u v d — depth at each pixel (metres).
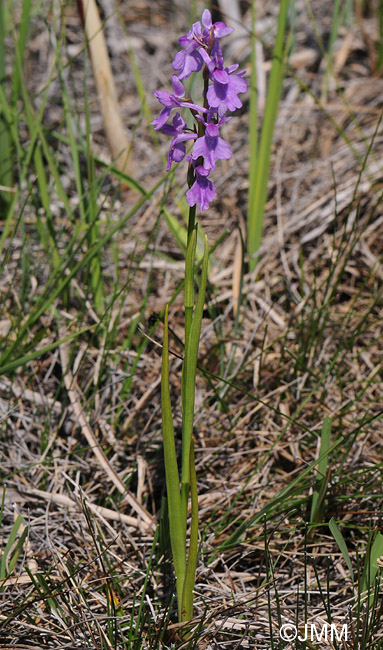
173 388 1.40
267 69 2.14
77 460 1.31
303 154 1.90
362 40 2.26
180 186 1.82
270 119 1.48
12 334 1.43
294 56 2.18
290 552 1.21
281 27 1.43
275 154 1.91
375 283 1.58
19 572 1.19
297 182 1.76
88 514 1.21
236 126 2.03
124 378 1.35
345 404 1.37
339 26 2.29
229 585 1.21
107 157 1.92
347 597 1.19
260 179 1.52
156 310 1.53
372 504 1.26
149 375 1.41
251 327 1.50
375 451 1.32
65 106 1.43
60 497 1.25
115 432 1.35
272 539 1.24
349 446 1.25
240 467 1.32
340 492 1.26
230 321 1.52
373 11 2.38
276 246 1.67
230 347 1.45
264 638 1.15
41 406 1.36
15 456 1.31
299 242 1.65
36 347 1.41
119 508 1.28
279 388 1.36
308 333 1.44
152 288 1.61
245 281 1.59
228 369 1.39
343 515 1.25
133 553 1.20
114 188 1.80
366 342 1.47
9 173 1.68
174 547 1.10
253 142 1.50
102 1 2.09
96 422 1.34
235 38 2.16
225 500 1.28
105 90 1.63
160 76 2.22
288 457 1.32
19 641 1.13
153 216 1.77
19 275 1.56
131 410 1.36
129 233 1.67
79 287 1.52
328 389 1.39
